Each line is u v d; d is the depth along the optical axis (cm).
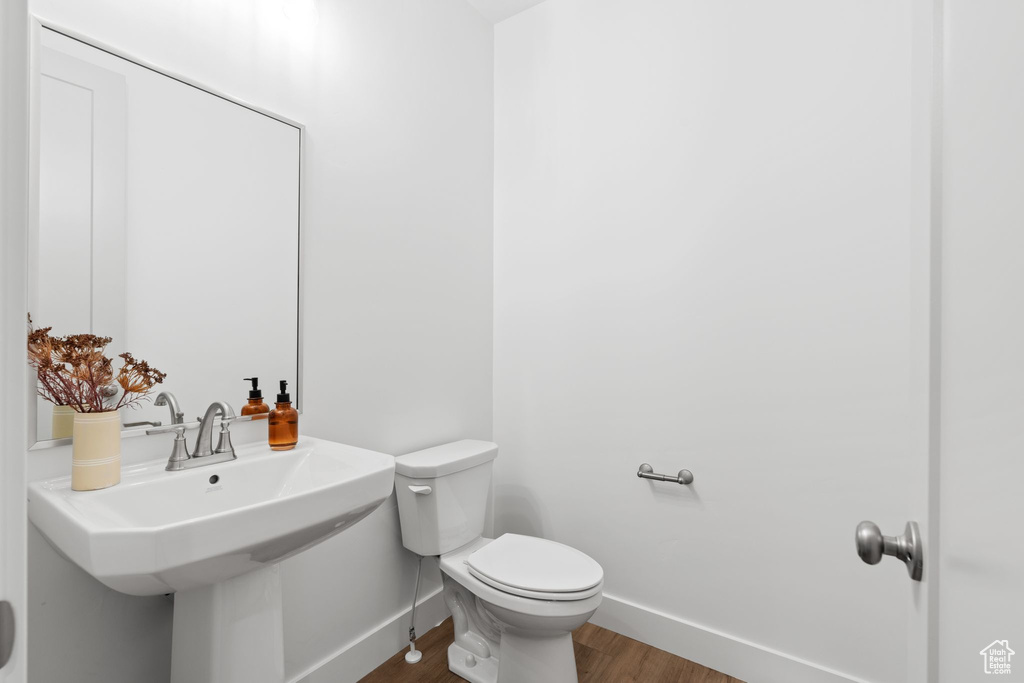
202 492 109
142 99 113
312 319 151
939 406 45
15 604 30
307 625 147
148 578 76
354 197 165
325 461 127
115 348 108
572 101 206
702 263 174
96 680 106
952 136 41
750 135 164
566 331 208
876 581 143
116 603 109
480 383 223
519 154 223
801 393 155
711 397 172
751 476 164
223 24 130
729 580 168
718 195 170
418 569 174
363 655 163
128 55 111
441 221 201
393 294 179
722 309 170
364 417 167
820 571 151
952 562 41
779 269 159
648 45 186
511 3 217
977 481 36
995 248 33
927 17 48
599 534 198
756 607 162
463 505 175
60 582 100
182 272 121
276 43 142
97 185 106
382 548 171
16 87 31
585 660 174
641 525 188
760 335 162
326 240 155
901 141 139
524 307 221
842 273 148
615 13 195
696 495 175
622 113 192
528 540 170
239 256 132
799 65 156
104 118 107
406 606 182
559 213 210
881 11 143
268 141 139
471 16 218
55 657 100
